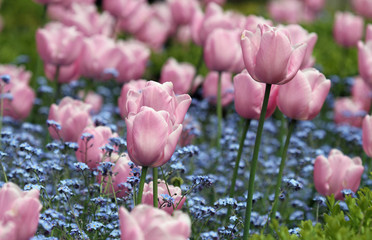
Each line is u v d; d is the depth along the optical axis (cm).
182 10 821
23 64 932
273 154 683
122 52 659
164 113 301
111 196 432
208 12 633
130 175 412
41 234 380
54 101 650
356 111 758
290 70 333
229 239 405
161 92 310
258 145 358
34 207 266
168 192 376
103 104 861
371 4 1132
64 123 485
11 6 1482
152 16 933
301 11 1398
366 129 451
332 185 430
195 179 398
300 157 617
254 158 360
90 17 713
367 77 567
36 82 766
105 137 449
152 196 363
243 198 454
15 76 671
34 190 277
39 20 1469
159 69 945
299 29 437
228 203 399
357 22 863
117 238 390
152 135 296
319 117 832
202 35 652
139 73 709
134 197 377
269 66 326
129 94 324
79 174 482
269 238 314
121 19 845
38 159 553
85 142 433
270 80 334
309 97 387
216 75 709
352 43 877
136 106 318
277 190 413
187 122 612
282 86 392
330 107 845
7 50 968
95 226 371
